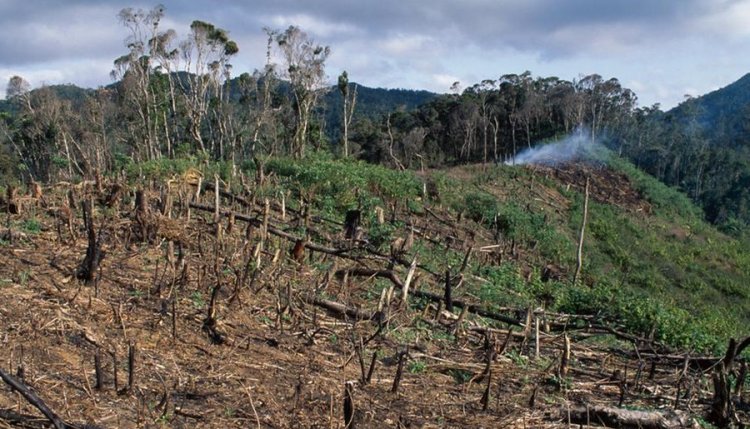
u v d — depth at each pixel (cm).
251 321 761
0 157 3847
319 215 1580
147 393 537
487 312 1019
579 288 1473
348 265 1132
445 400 642
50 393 501
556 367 790
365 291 1008
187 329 689
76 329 629
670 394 750
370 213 1712
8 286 708
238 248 1034
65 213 1031
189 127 4200
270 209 1514
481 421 600
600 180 3938
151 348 629
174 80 4769
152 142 3950
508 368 758
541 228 2427
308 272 1024
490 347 764
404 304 902
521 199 3130
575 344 950
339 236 1352
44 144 3934
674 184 5875
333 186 1889
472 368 735
